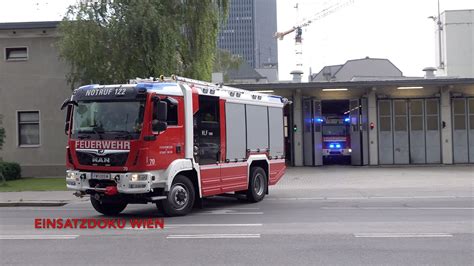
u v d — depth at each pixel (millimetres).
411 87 30984
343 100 32562
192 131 12742
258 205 15016
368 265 7230
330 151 32250
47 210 14891
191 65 24328
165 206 12203
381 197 16844
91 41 21641
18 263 7570
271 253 8039
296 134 31734
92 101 12086
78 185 12031
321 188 19969
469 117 31484
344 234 9664
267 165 16328
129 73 21922
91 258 7848
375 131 31609
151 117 11602
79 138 12062
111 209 13273
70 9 22375
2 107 26531
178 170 12258
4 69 26531
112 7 22141
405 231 9938
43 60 26375
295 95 31688
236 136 14641
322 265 7230
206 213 13148
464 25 51281
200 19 24625
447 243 8727
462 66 51156
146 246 8711
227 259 7652
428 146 31797
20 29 26062
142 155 11430
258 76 71250
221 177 13930
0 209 15406
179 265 7312
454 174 25000
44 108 26406
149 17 21547
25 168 26422
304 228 10445
